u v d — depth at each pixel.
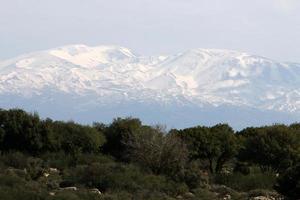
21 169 147.50
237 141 193.88
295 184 119.50
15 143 193.12
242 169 170.50
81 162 167.75
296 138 181.62
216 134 191.00
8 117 194.00
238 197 123.81
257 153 178.62
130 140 166.12
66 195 102.00
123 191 117.06
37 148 192.00
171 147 150.38
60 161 166.25
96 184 122.06
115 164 136.38
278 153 176.50
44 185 118.38
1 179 112.94
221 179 147.12
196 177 138.00
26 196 98.00
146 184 124.31
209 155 187.88
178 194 126.00
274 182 140.12
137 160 152.88
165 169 148.62
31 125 194.00
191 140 186.62
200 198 122.38
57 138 195.12
